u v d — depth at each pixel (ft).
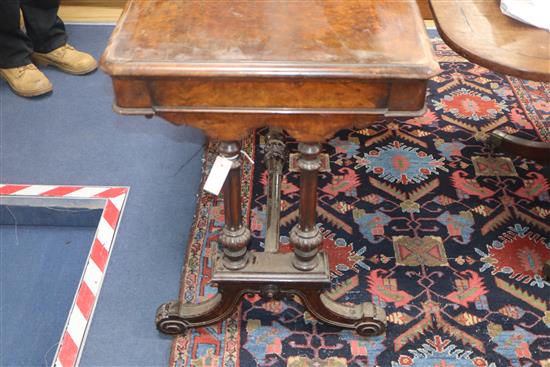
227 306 6.81
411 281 7.57
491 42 5.82
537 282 7.54
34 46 11.04
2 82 10.96
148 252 7.98
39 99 10.58
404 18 5.19
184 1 5.37
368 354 6.82
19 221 9.21
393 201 8.59
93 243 8.07
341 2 5.39
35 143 9.64
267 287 6.58
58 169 9.19
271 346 6.91
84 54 11.18
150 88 4.80
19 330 7.89
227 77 4.62
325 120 5.06
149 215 8.48
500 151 9.30
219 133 5.19
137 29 5.01
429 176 8.96
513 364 6.70
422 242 8.03
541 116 10.00
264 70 4.58
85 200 8.72
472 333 7.00
